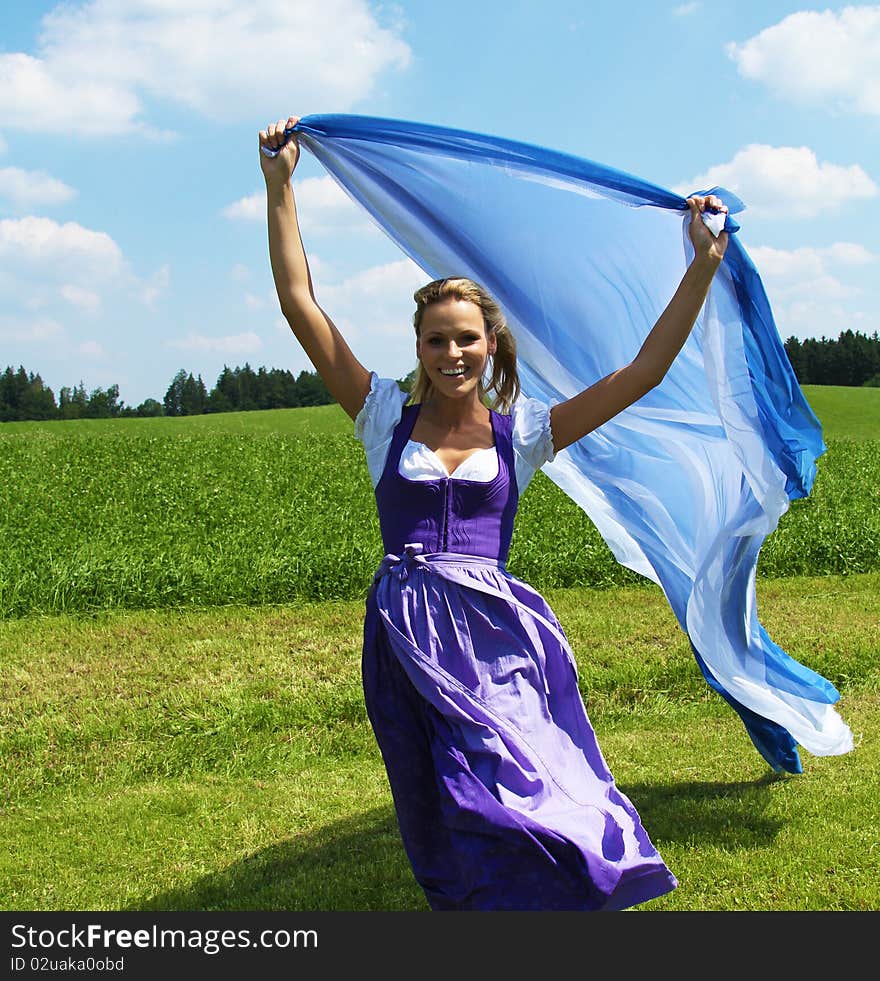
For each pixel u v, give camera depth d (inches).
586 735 128.6
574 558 410.3
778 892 157.1
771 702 175.9
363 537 487.2
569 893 109.0
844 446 1238.3
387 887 164.4
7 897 163.6
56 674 279.3
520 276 162.4
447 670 122.8
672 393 169.5
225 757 229.6
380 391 133.2
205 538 499.2
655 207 144.8
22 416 3794.3
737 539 168.4
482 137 147.6
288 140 142.1
